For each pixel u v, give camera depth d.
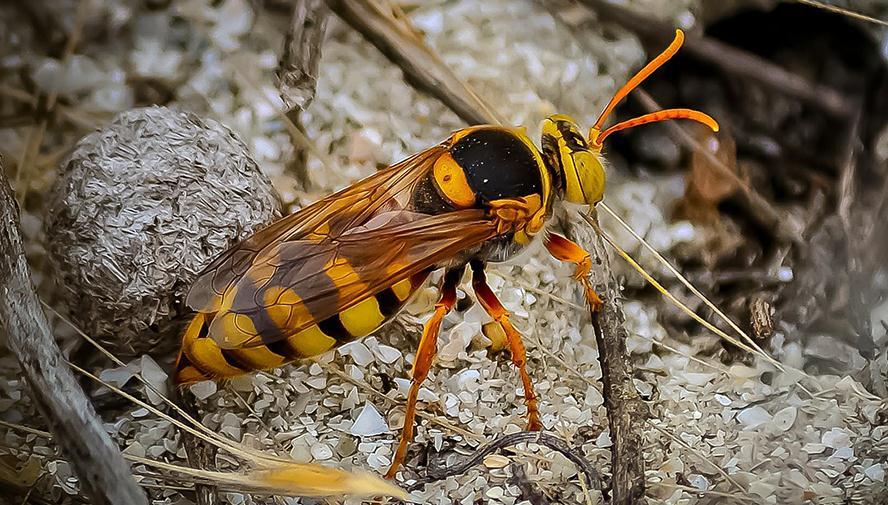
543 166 0.12
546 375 0.12
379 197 0.12
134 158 0.12
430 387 0.12
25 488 0.11
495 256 0.12
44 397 0.11
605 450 0.12
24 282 0.11
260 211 0.12
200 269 0.12
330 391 0.12
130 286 0.11
